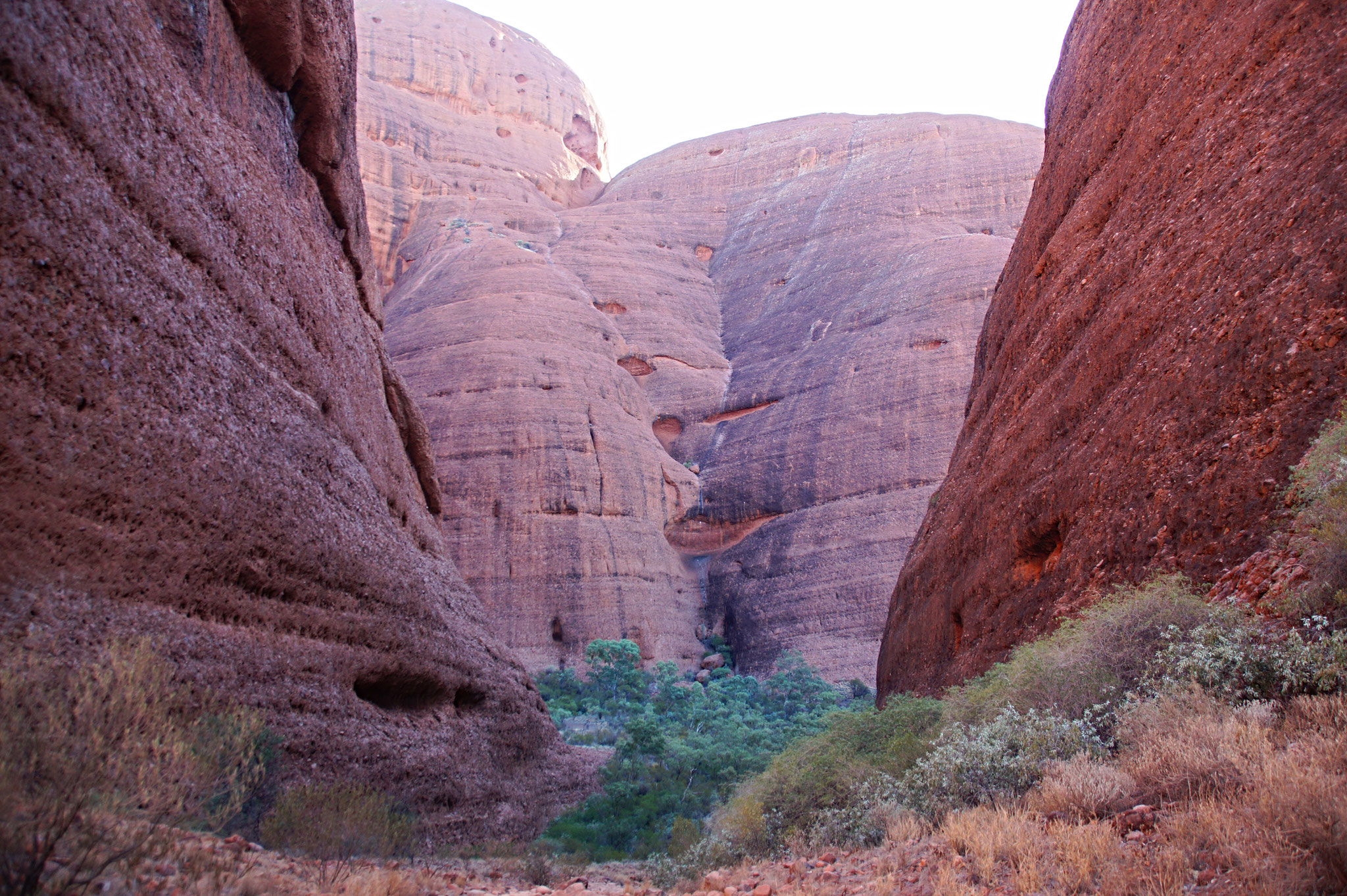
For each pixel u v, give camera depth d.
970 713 9.12
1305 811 3.95
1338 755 4.46
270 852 7.26
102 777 5.27
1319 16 10.94
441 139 103.00
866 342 69.19
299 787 10.77
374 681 15.84
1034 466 14.55
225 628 11.30
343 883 6.36
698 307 85.94
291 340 14.34
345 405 16.84
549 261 84.38
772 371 74.38
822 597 58.44
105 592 9.08
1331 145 9.16
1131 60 17.06
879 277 75.25
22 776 4.74
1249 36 12.40
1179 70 14.64
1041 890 4.50
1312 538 6.67
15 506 7.94
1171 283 11.72
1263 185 10.27
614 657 52.50
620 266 85.44
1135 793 5.49
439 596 19.91
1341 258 8.25
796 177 94.69
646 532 64.12
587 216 94.31
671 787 23.70
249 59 14.59
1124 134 16.50
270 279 13.86
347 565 14.89
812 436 66.50
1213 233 11.05
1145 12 17.08
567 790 23.39
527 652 56.22
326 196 18.38
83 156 9.16
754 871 7.26
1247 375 8.95
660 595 62.16
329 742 13.23
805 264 84.25
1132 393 11.54
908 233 80.44
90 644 8.48
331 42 17.33
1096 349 13.54
